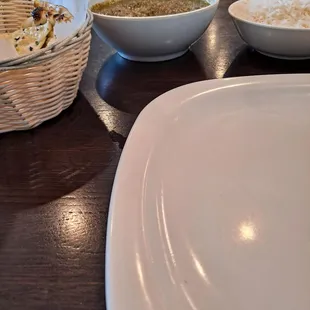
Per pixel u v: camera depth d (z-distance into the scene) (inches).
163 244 15.7
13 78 21.0
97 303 14.8
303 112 23.1
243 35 30.4
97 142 23.3
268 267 15.4
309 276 15.1
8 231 17.9
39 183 20.6
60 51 21.8
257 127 22.3
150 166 18.6
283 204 18.0
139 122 21.0
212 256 15.7
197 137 21.6
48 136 23.9
